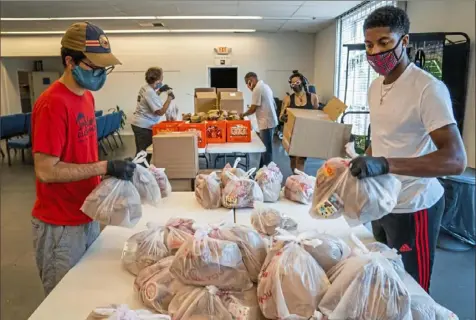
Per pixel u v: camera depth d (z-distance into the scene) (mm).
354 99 7238
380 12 1403
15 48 10734
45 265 1624
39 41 10688
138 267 1402
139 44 10625
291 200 2240
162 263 1299
